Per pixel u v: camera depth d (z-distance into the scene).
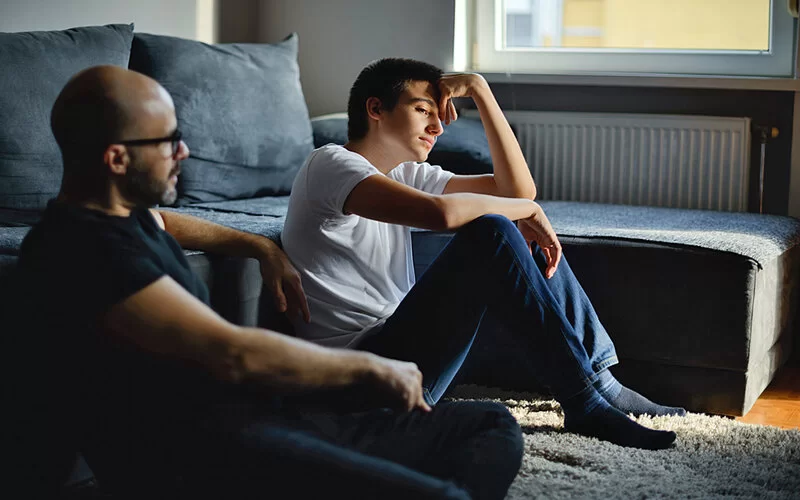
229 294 1.94
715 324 2.33
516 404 2.38
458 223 1.86
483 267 1.86
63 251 1.30
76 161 1.36
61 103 1.35
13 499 1.50
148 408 1.37
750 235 2.54
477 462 1.53
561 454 1.98
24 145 2.31
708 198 3.28
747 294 2.30
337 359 1.38
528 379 2.51
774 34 3.27
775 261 2.54
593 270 2.43
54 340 1.34
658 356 2.40
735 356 2.32
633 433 2.03
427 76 2.06
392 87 2.01
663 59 3.44
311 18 3.74
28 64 2.36
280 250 1.94
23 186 2.31
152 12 3.21
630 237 2.41
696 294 2.34
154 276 1.30
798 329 3.05
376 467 1.38
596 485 1.84
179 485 1.42
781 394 2.64
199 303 1.33
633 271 2.39
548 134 3.48
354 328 1.95
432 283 1.84
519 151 2.21
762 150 3.21
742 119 3.19
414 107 2.01
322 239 1.94
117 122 1.34
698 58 3.39
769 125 3.22
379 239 2.00
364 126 2.05
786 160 3.22
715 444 2.09
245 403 1.43
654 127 3.32
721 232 2.57
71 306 1.29
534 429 2.15
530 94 3.55
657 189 3.35
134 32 3.07
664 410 2.26
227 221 2.40
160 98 1.39
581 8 3.56
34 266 1.32
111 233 1.31
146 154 1.37
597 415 2.04
